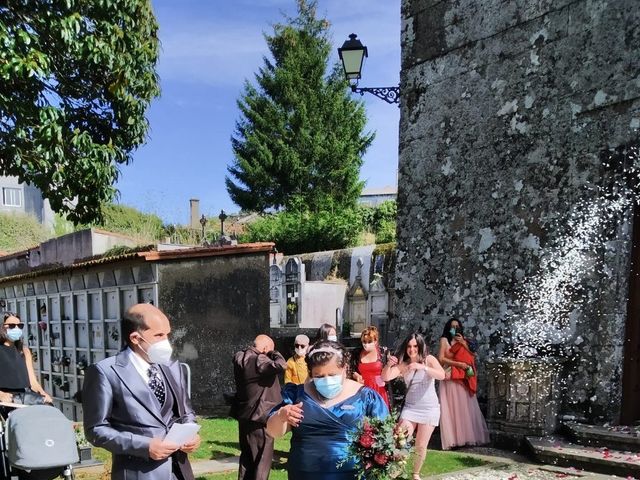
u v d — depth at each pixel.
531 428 7.09
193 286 9.99
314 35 33.72
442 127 9.50
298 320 16.56
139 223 26.84
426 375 5.91
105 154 7.73
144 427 3.08
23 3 6.77
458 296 9.02
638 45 6.98
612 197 7.16
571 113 7.70
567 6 7.78
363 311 17.00
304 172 31.62
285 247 26.33
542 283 7.88
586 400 7.20
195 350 9.95
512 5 8.49
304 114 31.72
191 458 6.95
